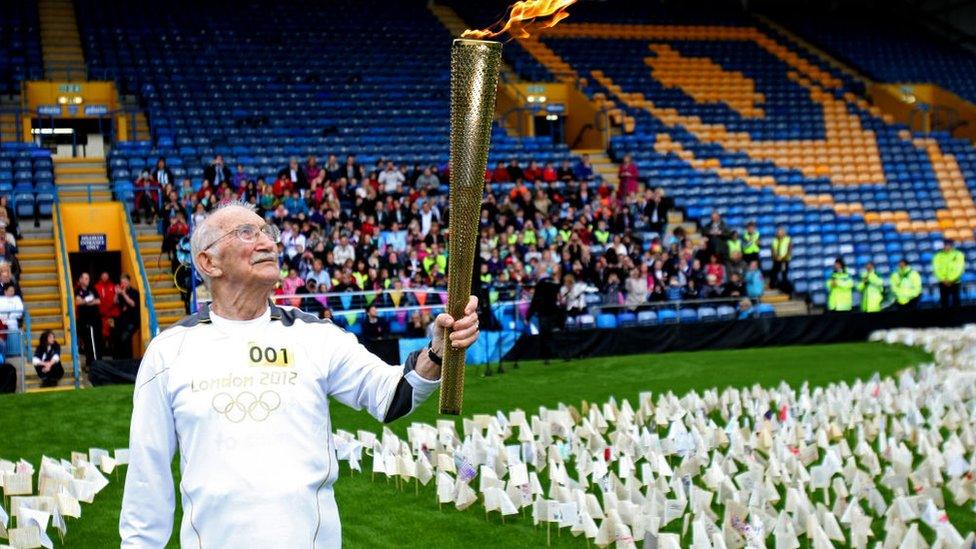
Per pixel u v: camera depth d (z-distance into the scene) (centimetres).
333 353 391
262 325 385
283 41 3231
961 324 2259
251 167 2472
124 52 2964
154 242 2095
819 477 939
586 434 1141
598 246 2366
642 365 1786
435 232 2159
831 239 2698
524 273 2100
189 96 2827
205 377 372
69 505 904
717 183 2883
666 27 3922
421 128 2884
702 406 1322
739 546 794
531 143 2961
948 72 4012
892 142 3303
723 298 2192
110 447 1199
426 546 856
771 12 4275
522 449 1058
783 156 3161
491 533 884
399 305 1919
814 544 751
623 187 2638
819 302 2486
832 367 1766
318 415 380
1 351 1630
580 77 3447
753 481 921
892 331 2138
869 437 1180
